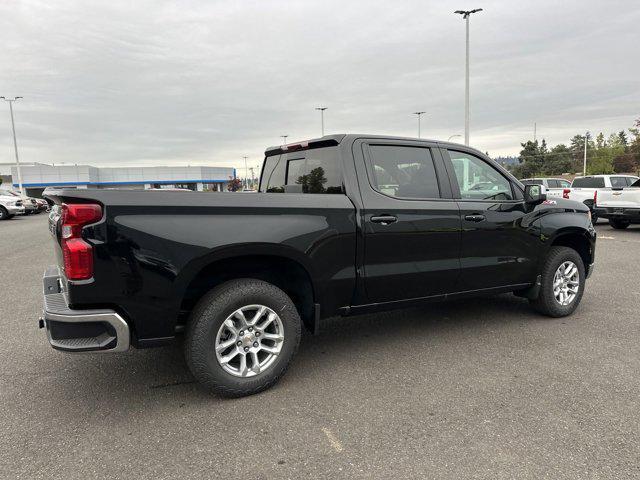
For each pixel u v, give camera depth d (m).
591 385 3.43
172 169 82.12
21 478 2.42
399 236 3.87
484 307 5.62
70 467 2.52
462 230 4.23
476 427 2.88
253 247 3.19
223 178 87.19
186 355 3.18
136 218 2.87
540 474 2.41
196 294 3.41
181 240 2.97
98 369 3.87
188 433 2.86
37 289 7.03
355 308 3.80
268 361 3.39
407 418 3.00
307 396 3.34
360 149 3.86
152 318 2.97
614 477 2.38
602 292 6.29
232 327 3.23
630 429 2.83
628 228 15.24
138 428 2.92
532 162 86.69
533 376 3.60
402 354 4.12
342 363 3.94
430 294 4.17
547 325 4.88
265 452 2.65
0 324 5.18
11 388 3.51
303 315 3.79
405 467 2.49
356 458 2.58
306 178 4.22
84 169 73.62
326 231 3.50
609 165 77.38
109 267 2.81
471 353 4.12
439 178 4.23
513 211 4.59
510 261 4.61
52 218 3.38
